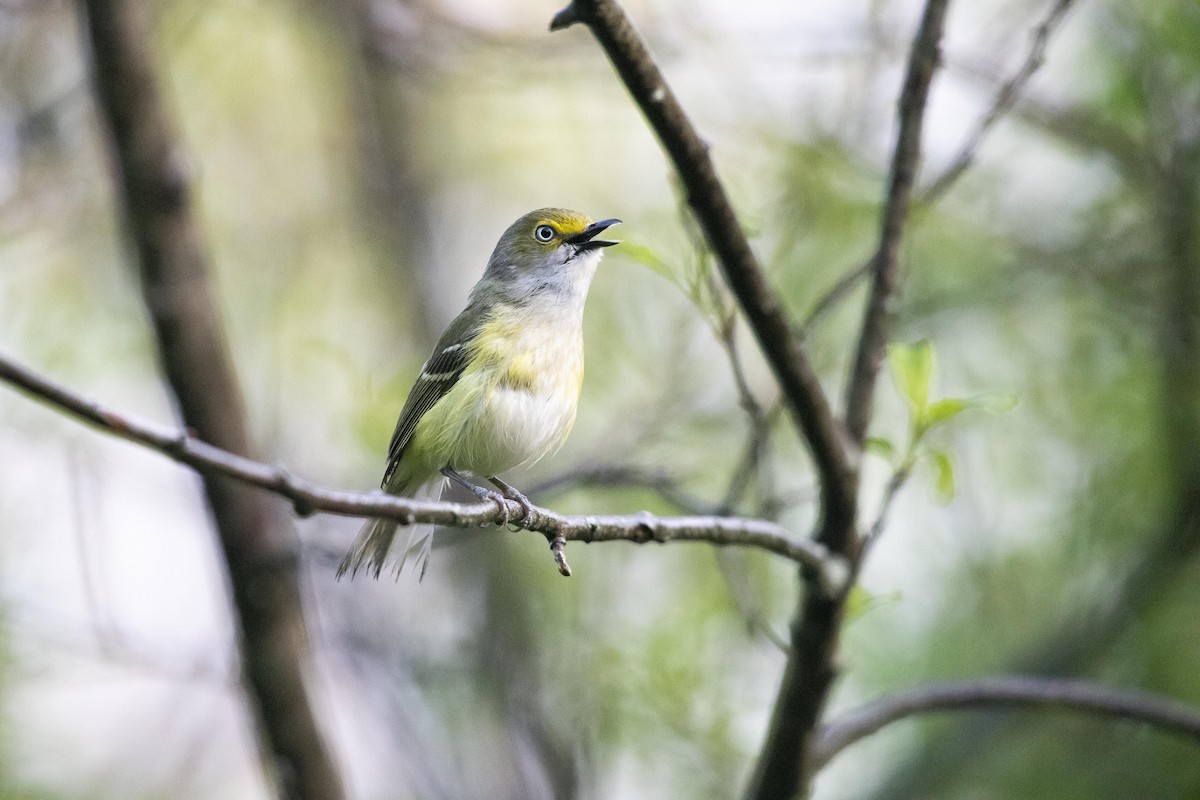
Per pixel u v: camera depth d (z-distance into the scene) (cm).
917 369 710
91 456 1149
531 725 1145
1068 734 1148
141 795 1250
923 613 1198
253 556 867
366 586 1216
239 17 1509
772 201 1261
